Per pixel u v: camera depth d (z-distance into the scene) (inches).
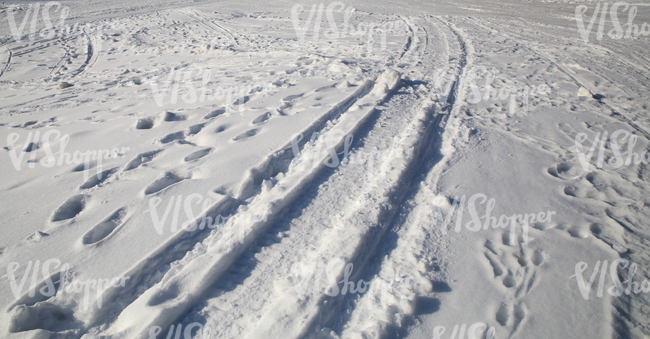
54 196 126.3
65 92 286.8
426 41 419.2
